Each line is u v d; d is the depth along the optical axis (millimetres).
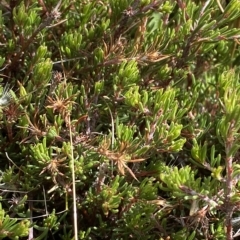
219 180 434
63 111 485
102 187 477
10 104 490
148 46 547
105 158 469
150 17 596
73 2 555
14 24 555
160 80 556
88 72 540
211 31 556
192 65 609
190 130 521
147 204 468
